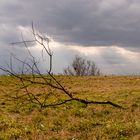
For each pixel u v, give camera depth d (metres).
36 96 32.28
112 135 18.62
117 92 35.16
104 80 45.44
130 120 21.45
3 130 20.72
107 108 26.47
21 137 19.34
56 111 25.89
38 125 22.02
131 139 17.72
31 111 26.02
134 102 28.47
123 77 47.91
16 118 23.94
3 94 33.41
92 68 87.75
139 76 48.78
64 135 19.62
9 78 42.81
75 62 84.56
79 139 18.67
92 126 21.34
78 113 25.19
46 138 19.00
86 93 35.09
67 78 45.91
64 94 34.00
